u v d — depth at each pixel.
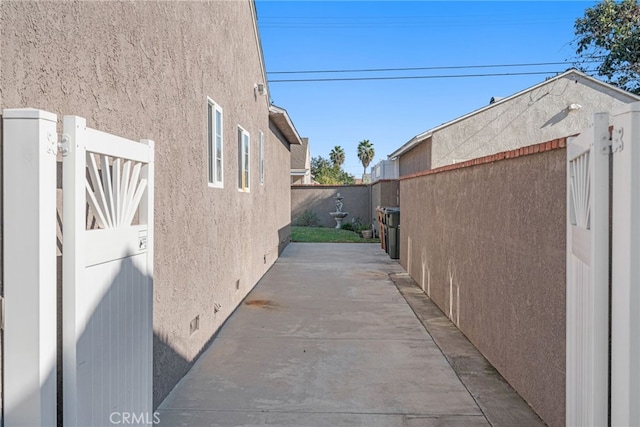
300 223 22.39
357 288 8.62
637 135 1.92
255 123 8.89
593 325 2.22
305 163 32.81
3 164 1.82
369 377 4.30
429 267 7.84
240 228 7.25
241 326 6.01
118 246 2.38
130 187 2.57
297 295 7.97
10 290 1.82
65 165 1.99
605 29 15.68
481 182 5.00
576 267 2.61
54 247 1.90
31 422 1.81
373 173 29.75
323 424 3.39
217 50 5.73
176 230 4.11
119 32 3.03
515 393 3.93
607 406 2.19
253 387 4.06
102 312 2.22
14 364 1.82
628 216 1.95
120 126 3.04
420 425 3.38
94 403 2.15
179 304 4.19
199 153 4.84
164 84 3.83
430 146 14.89
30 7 2.07
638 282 1.93
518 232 3.90
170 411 3.59
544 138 14.91
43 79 2.18
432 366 4.59
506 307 4.20
